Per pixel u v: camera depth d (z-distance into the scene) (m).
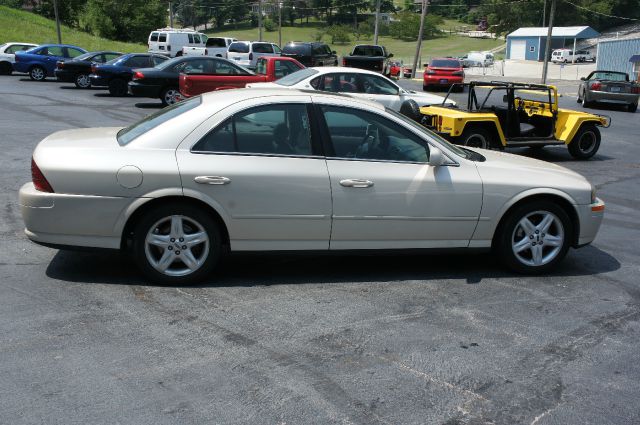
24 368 3.85
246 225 5.21
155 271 5.20
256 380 3.83
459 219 5.58
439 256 6.39
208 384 3.76
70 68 24.89
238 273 5.63
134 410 3.46
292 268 5.83
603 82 24.53
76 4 61.22
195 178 5.04
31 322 4.49
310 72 13.30
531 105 12.23
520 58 81.31
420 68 62.88
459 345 4.41
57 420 3.34
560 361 4.25
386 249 5.53
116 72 22.47
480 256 6.44
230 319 4.68
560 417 3.58
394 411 3.56
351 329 4.59
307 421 3.43
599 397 3.80
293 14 147.25
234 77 18.36
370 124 5.47
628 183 10.90
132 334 4.36
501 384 3.91
